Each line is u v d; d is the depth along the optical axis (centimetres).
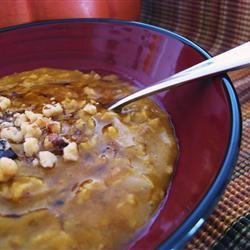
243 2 32
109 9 35
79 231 18
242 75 29
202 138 21
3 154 21
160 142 22
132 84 27
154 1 38
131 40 27
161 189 20
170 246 15
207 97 22
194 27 36
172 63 25
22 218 19
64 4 33
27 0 33
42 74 28
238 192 21
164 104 24
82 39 28
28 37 28
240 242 19
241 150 23
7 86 27
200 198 16
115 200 19
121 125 23
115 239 18
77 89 26
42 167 21
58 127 22
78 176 20
